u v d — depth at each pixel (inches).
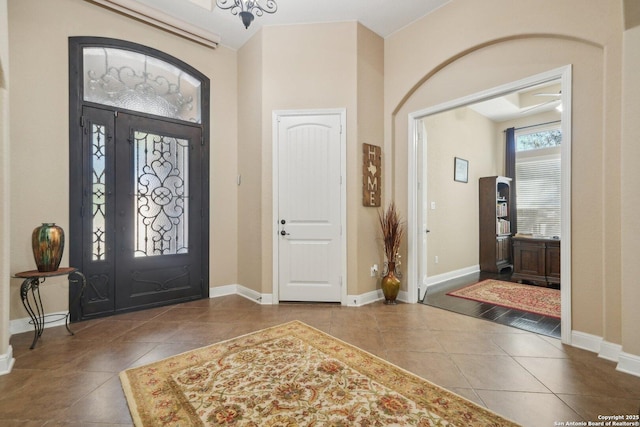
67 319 107.8
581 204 89.0
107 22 119.3
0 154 75.8
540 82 98.5
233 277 156.3
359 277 135.5
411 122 137.9
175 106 140.4
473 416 58.9
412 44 133.8
